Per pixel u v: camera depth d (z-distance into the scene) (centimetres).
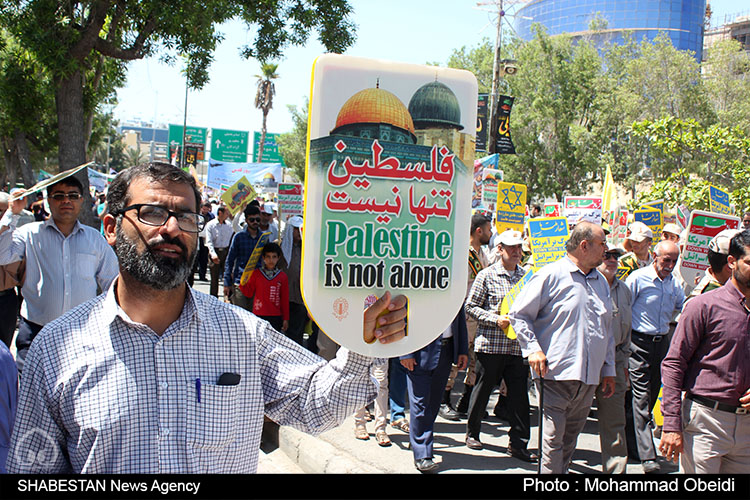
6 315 568
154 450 182
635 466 579
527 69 4269
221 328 200
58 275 467
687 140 1119
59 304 466
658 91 4238
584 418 467
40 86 1376
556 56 4269
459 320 529
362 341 185
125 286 191
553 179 4341
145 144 10831
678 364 372
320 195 180
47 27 1048
